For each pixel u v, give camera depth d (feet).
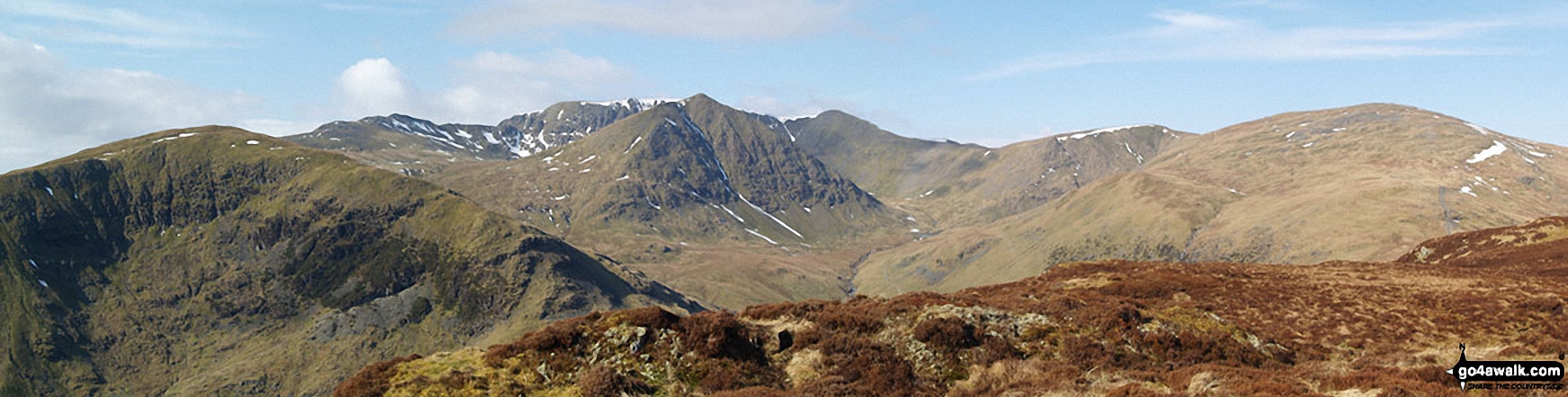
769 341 159.02
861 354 153.28
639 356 146.10
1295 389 111.04
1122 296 233.35
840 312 168.45
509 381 138.00
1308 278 247.91
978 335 157.38
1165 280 246.06
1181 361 152.66
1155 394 118.01
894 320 165.68
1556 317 179.52
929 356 153.89
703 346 148.97
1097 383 133.69
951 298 185.16
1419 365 146.51
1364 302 209.36
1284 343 177.06
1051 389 133.80
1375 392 108.17
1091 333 159.33
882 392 143.33
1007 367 148.05
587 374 139.03
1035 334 160.25
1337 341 181.16
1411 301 207.31
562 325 153.38
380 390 134.92
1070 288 255.29
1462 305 198.70
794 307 175.42
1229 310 211.82
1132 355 153.58
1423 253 392.68
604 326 152.87
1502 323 182.91
